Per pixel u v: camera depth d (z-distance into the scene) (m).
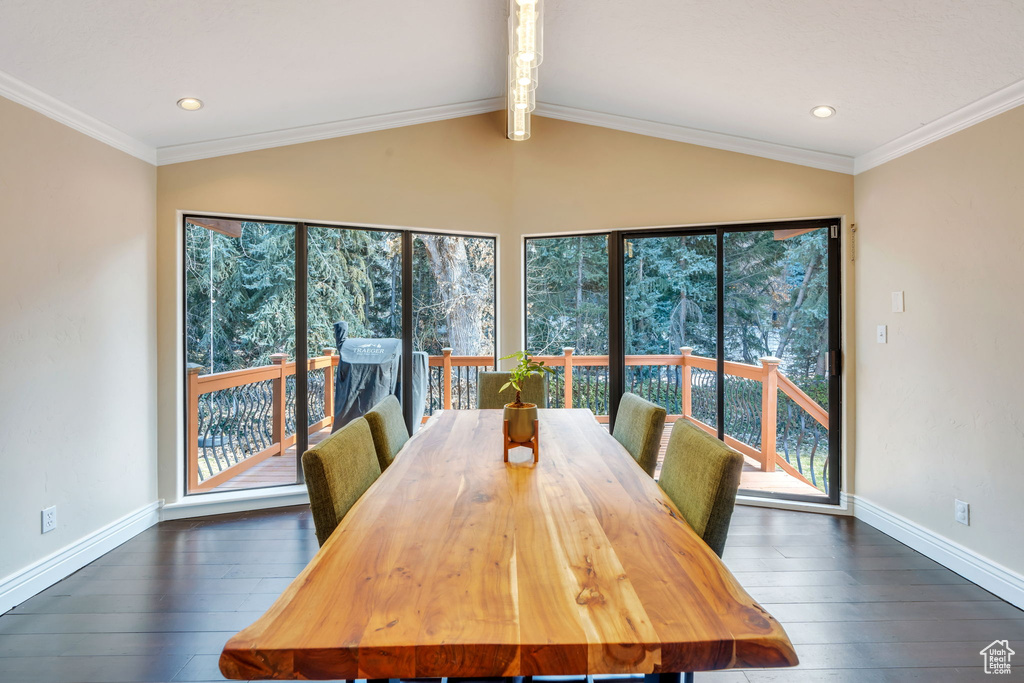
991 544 2.23
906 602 2.13
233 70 2.46
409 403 3.62
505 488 1.44
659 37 2.42
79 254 2.49
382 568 0.97
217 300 3.23
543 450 1.87
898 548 2.64
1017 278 2.12
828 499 3.19
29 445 2.22
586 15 2.34
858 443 3.06
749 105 2.84
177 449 3.08
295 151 3.27
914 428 2.64
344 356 3.50
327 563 0.99
